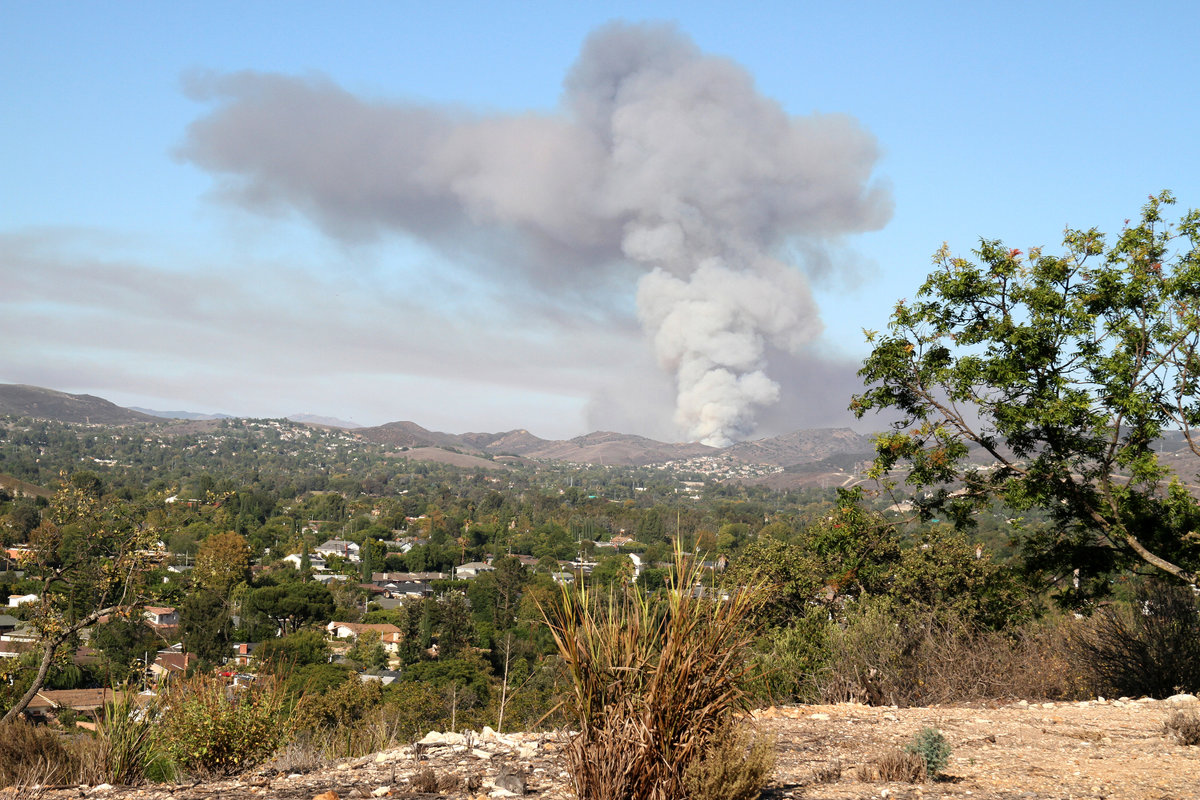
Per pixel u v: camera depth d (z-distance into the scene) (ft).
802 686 35.32
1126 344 43.57
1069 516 47.24
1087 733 21.76
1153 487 44.16
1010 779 16.78
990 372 44.29
